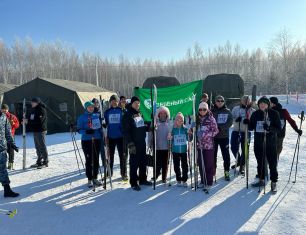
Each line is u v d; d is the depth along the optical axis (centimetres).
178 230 459
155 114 703
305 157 933
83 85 2148
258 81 6178
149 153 733
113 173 815
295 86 5775
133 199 602
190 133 668
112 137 750
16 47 7056
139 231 460
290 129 1714
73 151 1177
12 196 636
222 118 711
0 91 2292
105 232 461
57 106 1792
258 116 635
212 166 639
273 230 447
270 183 673
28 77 6888
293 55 6134
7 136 642
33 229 480
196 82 1080
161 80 1967
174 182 713
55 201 604
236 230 452
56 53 7350
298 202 555
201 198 595
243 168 762
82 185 709
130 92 7012
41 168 894
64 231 471
